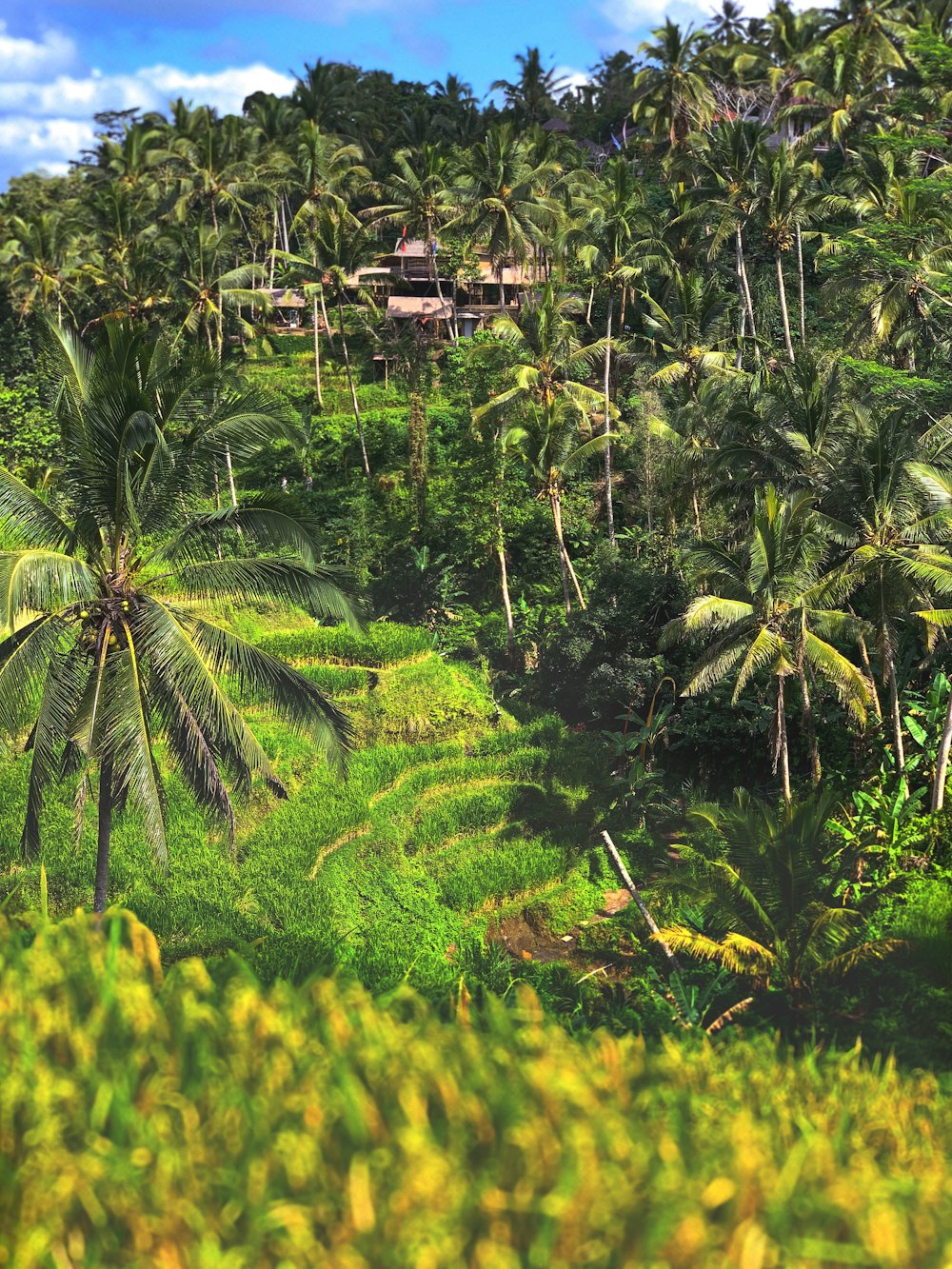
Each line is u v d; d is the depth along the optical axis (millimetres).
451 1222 4242
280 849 27438
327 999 6344
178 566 18500
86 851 25844
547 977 24984
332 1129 4867
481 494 45781
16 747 29453
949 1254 4297
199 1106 5059
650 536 46688
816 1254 4242
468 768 34000
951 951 19359
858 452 29359
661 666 38750
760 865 21312
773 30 74312
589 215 57312
